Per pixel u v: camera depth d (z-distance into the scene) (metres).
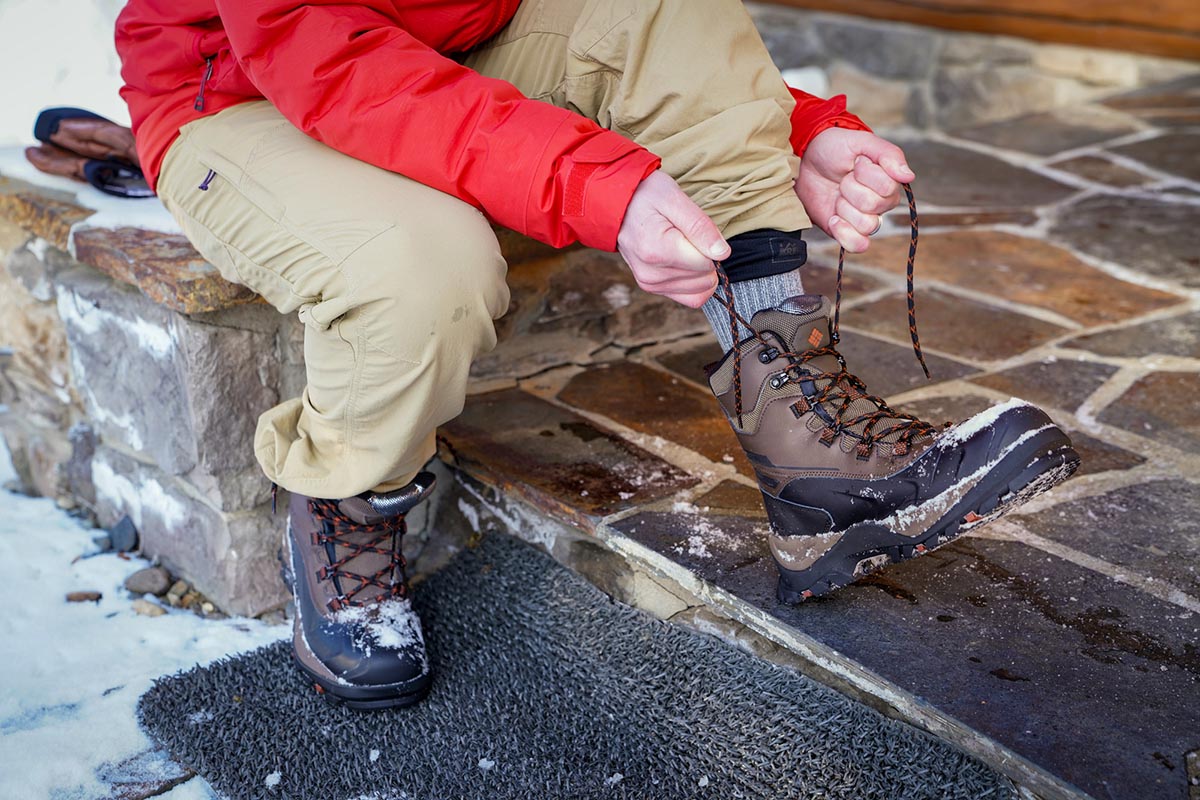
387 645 1.48
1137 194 3.26
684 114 1.26
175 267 1.58
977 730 1.16
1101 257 2.75
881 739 1.27
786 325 1.26
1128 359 2.15
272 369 1.69
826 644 1.31
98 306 1.81
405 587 1.58
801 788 1.26
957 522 1.23
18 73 2.59
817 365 1.29
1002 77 4.96
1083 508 1.63
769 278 1.28
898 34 5.16
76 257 1.76
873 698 1.32
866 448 1.26
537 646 1.57
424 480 1.47
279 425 1.43
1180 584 1.44
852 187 1.30
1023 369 2.10
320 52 1.21
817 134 1.35
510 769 1.36
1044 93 4.89
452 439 1.84
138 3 1.46
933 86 5.14
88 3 2.63
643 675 1.47
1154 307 2.43
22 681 1.58
